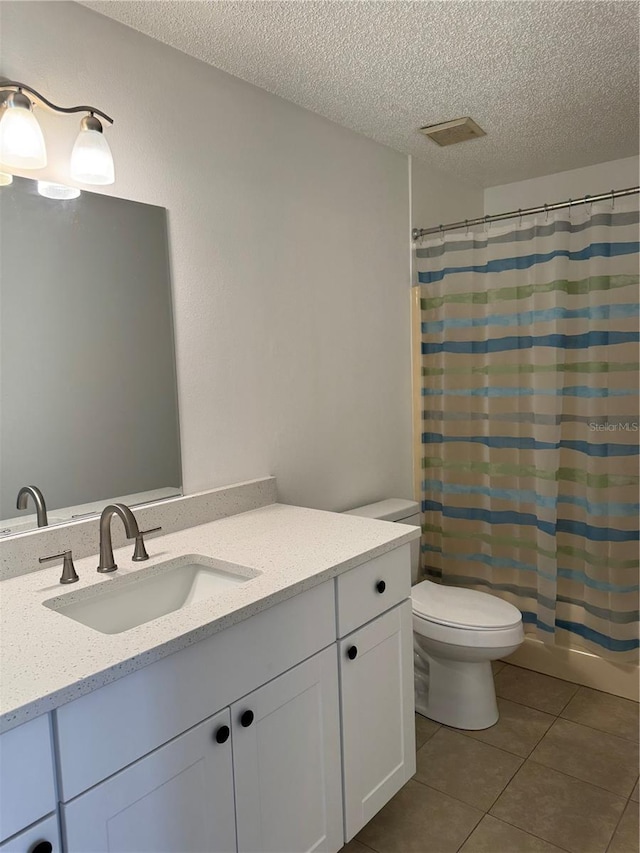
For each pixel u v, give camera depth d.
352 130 2.38
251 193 1.97
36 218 1.45
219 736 1.17
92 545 1.55
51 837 0.93
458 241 2.60
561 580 2.51
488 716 2.21
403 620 1.71
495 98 2.10
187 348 1.80
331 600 1.46
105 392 1.60
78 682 0.93
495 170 2.89
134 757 1.04
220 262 1.88
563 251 2.30
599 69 1.90
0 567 1.38
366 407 2.52
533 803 1.81
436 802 1.83
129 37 1.62
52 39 1.46
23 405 1.44
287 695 1.34
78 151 1.41
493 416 2.57
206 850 1.17
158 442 1.73
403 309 2.73
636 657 2.34
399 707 1.71
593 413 2.30
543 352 2.38
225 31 1.65
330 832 1.47
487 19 1.62
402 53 1.79
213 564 1.51
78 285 1.54
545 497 2.42
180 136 1.75
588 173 2.85
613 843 1.65
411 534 1.70
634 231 2.19
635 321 2.21
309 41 1.71
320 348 2.28
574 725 2.20
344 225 2.37
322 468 2.30
